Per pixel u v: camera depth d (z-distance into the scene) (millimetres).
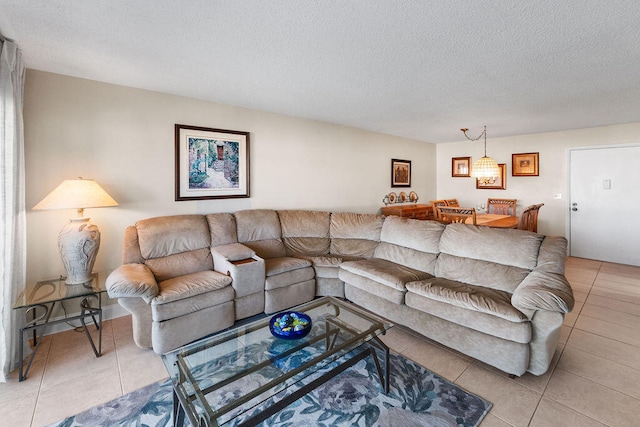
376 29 1826
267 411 1412
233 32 1873
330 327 2086
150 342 2309
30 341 2451
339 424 1636
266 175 3900
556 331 1903
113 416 1688
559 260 2240
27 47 2086
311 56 2211
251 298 2803
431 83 2770
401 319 2629
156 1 1555
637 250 4484
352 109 3715
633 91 2961
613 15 1654
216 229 3189
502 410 1720
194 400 1449
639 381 1956
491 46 2037
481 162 4570
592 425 1603
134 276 2260
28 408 1735
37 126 2480
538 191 5332
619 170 4570
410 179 6113
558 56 2186
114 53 2180
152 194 3057
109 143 2807
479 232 2758
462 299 2201
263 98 3281
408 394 1858
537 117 4078
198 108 3311
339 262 3338
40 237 2523
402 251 3254
